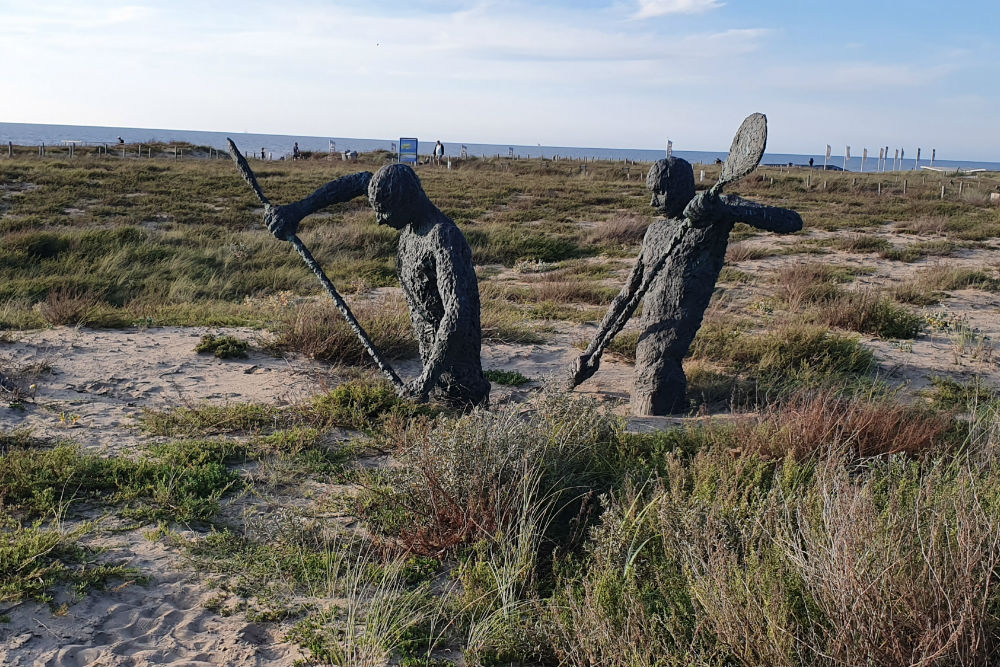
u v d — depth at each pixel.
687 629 3.39
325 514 4.71
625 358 8.84
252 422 6.18
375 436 5.88
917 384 7.91
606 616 3.40
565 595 3.74
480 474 4.51
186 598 3.87
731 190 33.91
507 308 11.69
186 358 8.12
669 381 6.74
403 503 4.62
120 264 14.77
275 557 4.19
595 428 5.36
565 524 4.49
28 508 4.55
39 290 12.11
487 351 9.12
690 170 6.54
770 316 11.20
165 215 22.14
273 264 15.95
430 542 4.29
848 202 29.30
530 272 16.69
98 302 11.36
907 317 10.35
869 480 3.91
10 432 5.76
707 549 3.49
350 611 3.63
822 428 5.29
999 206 28.38
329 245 17.67
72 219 20.56
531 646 3.51
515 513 4.34
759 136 5.14
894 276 15.23
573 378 6.93
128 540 4.35
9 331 8.91
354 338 8.36
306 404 6.57
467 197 28.53
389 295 12.65
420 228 5.88
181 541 4.32
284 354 8.38
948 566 3.20
